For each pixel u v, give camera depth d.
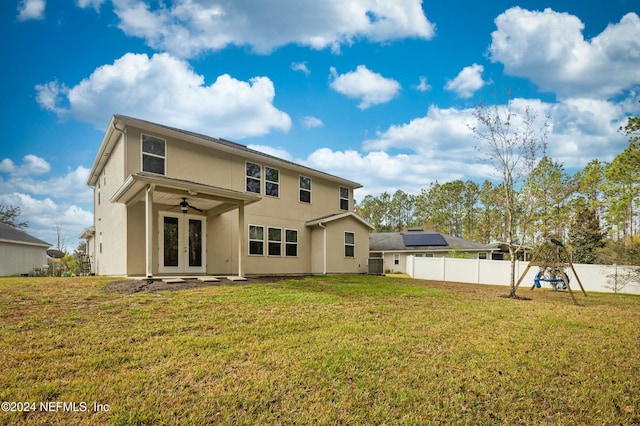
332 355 4.43
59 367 3.78
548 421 3.13
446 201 46.94
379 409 3.20
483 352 4.82
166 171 12.30
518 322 6.86
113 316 5.87
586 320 7.35
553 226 21.00
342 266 18.03
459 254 26.06
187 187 9.98
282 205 16.66
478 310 7.99
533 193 12.48
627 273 15.07
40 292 7.84
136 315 5.95
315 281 12.19
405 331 5.70
